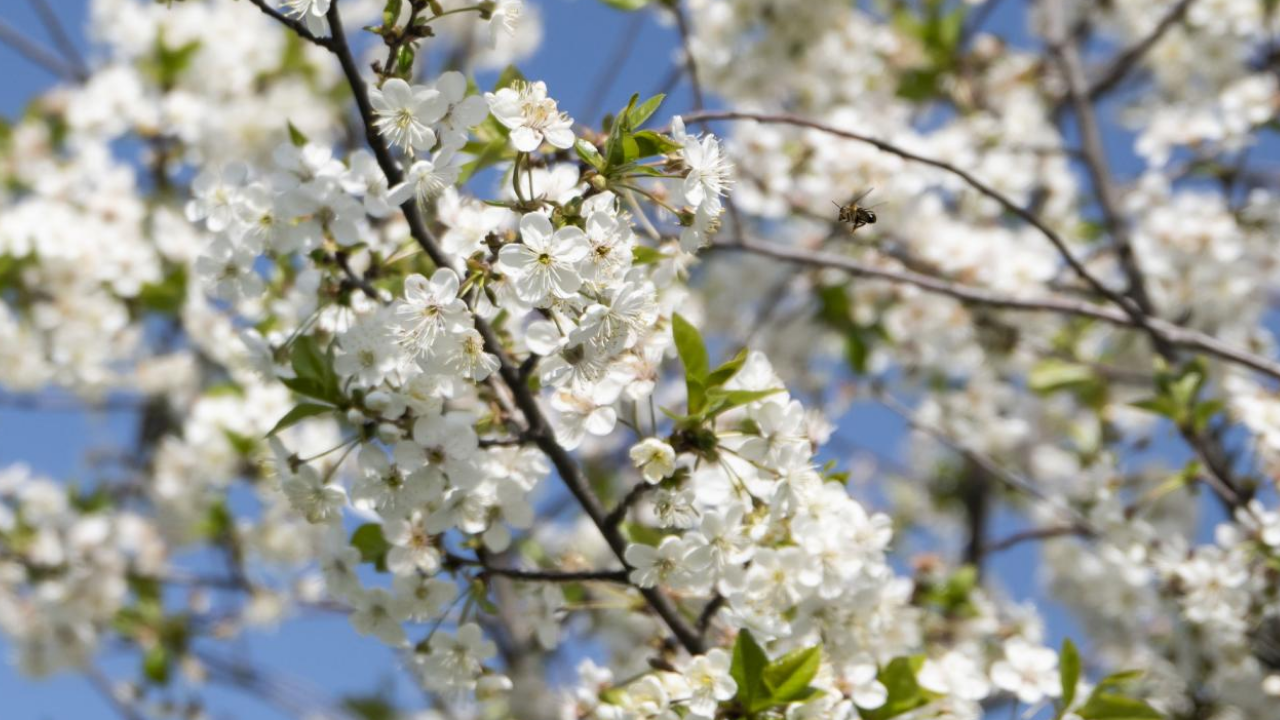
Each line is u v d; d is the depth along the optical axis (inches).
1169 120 348.8
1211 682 260.4
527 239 135.3
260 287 163.6
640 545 156.0
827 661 168.9
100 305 351.6
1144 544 263.6
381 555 168.2
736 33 355.3
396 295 169.0
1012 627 253.8
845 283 365.4
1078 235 370.0
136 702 353.4
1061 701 185.9
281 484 159.0
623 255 137.3
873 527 166.6
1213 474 268.8
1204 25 389.1
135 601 360.2
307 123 419.8
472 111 142.9
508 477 163.5
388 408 152.6
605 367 140.4
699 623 167.5
